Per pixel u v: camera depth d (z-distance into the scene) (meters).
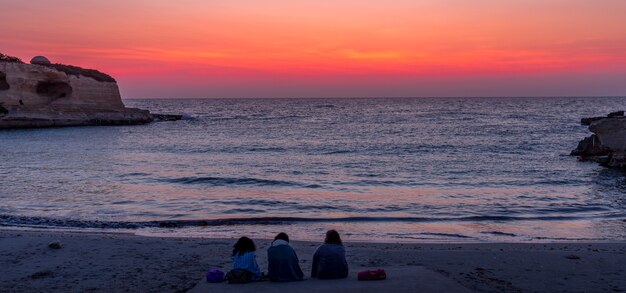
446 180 24.61
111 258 10.38
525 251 11.21
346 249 11.55
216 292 7.41
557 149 39.75
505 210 17.47
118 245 11.51
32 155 36.09
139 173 26.72
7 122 62.62
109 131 61.62
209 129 65.31
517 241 13.20
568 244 12.34
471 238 13.61
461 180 24.61
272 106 171.12
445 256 10.73
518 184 23.48
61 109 70.62
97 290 8.28
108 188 21.80
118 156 35.81
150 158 34.66
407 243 12.58
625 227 15.03
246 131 61.59
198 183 23.36
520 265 9.93
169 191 21.16
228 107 163.50
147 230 14.20
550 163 31.42
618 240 13.34
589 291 8.23
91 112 72.19
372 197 19.95
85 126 69.56
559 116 93.19
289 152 38.34
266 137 52.72
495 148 40.25
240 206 18.06
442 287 7.48
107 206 17.84
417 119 85.50
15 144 44.81
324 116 99.38
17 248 11.05
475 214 16.78
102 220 15.44
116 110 76.12
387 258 10.60
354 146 42.44
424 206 18.12
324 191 21.41
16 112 63.53
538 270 9.56
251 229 14.51
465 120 81.50
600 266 9.83
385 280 7.98
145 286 8.51
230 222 15.36
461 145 42.59
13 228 13.91
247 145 43.97
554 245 12.16
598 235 14.03
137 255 10.66
